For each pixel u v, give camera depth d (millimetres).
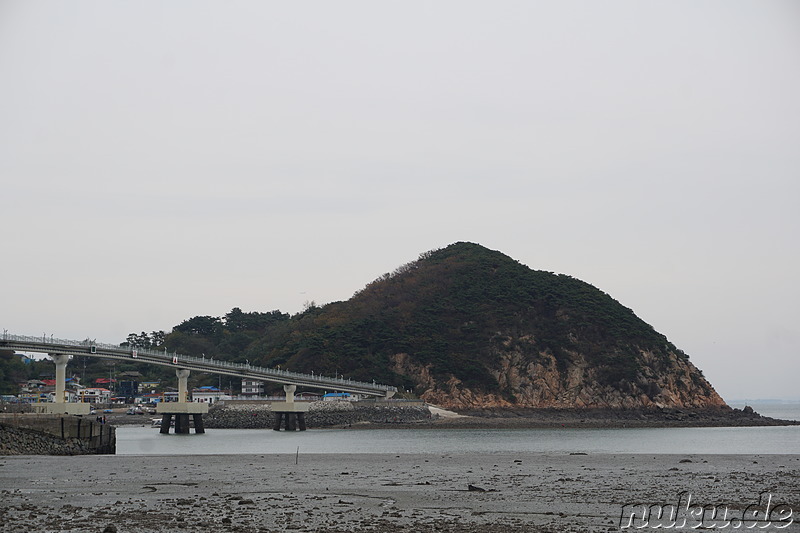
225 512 40281
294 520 37875
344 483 54438
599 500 45375
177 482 54781
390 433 186500
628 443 139125
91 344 147125
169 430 184625
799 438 164375
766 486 51562
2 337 126750
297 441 141625
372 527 36062
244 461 74812
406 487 52000
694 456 81812
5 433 80312
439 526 36438
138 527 35688
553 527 36562
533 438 160625
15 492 48719
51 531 34500
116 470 63969
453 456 83250
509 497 46812
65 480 55938
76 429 86875
